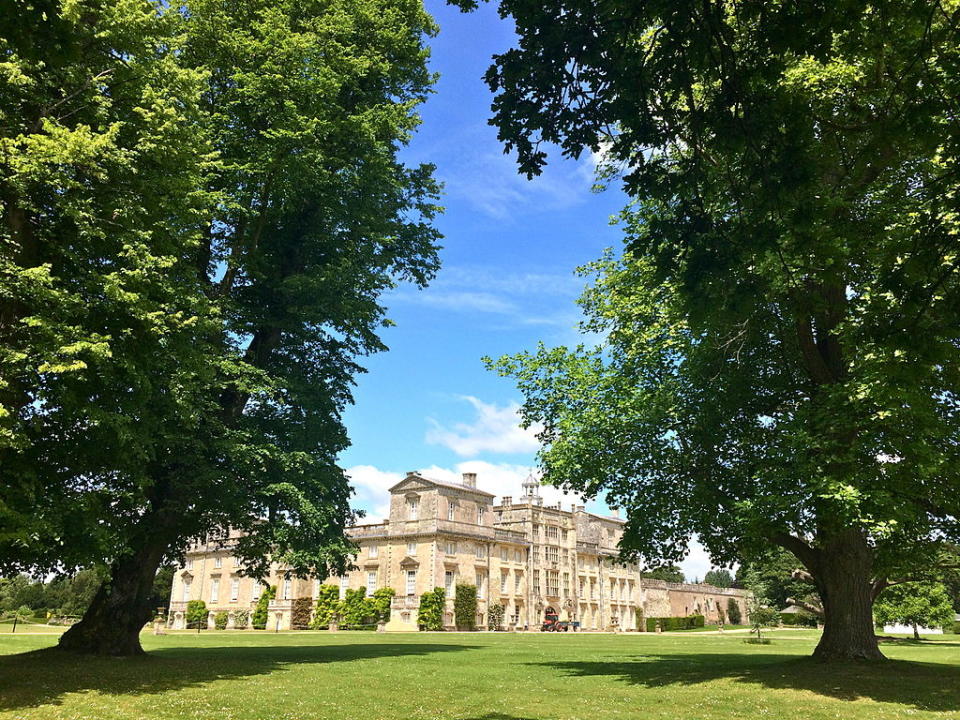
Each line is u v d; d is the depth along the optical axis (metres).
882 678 16.08
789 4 7.46
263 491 21.55
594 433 20.44
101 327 15.56
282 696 14.09
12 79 13.95
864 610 18.70
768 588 84.62
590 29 7.81
